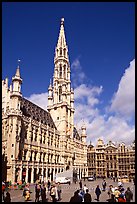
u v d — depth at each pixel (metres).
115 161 156.12
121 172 152.62
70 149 123.38
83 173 140.50
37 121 94.06
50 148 102.81
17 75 81.19
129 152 153.50
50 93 132.62
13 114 77.31
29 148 84.81
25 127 84.69
